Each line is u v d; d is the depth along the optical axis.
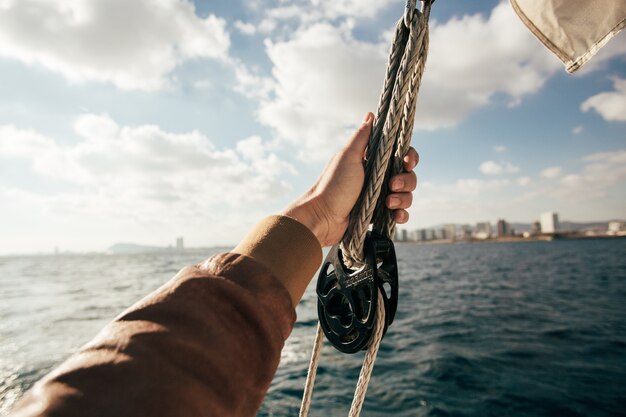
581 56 1.35
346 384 6.23
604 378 6.23
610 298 15.24
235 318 0.60
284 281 0.79
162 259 85.94
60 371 0.46
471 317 11.65
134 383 0.46
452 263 42.31
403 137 1.23
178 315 0.56
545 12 1.37
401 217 1.24
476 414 5.11
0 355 8.34
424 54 1.19
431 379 6.33
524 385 6.00
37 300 18.59
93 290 22.98
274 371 0.62
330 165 1.25
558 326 10.19
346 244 1.18
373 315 1.12
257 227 0.87
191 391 0.49
